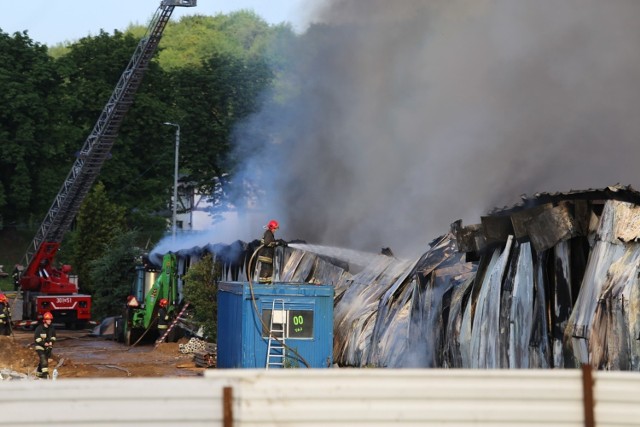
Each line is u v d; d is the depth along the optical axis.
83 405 10.65
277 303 28.27
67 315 65.19
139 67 73.00
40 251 71.12
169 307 51.47
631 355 19.77
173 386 10.69
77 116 123.62
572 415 10.71
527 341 23.70
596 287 21.28
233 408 10.64
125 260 70.69
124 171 115.19
